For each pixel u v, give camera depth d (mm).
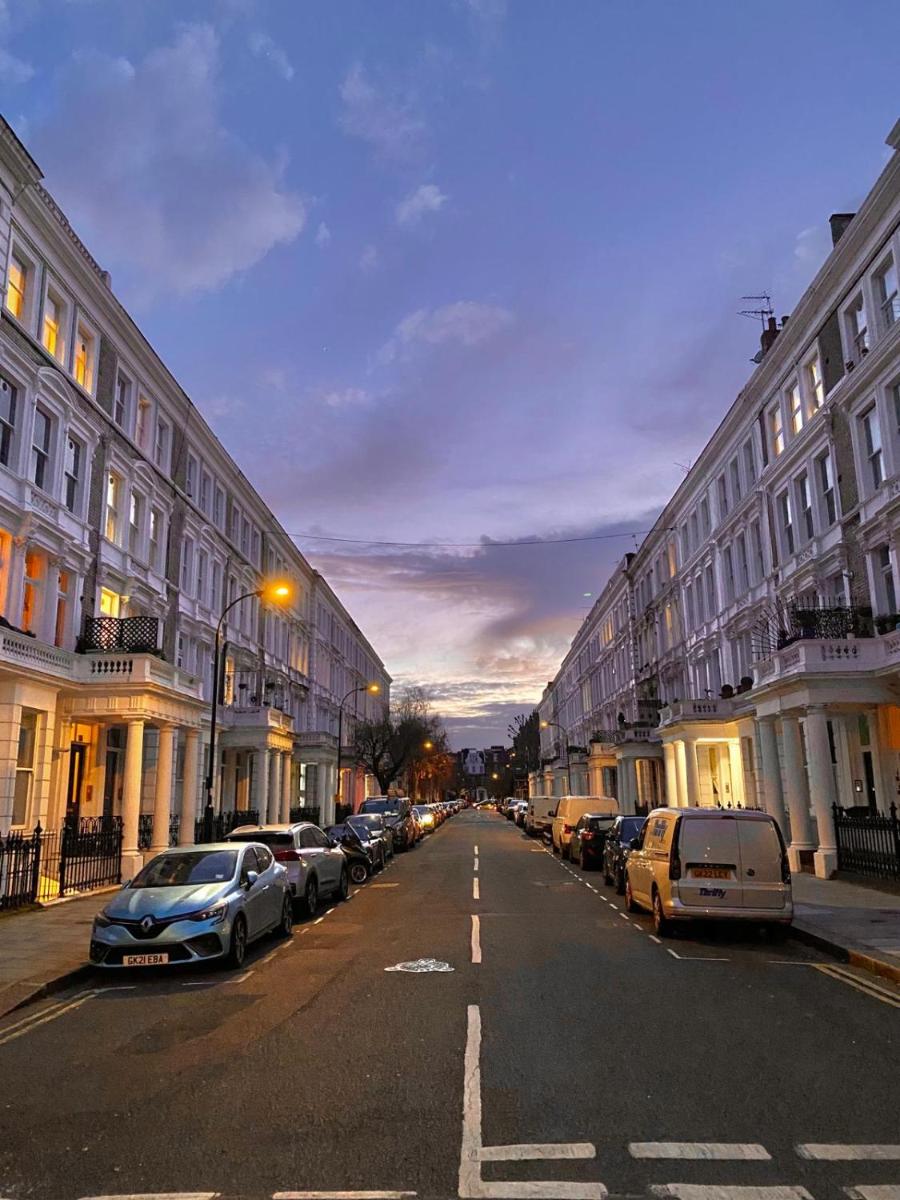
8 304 19391
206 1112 5715
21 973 10297
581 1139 5168
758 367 28000
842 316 22594
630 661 52156
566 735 87125
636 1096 5922
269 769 39188
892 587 21094
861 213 20672
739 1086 6125
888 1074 6391
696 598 37656
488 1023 7957
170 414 29703
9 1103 6020
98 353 23984
